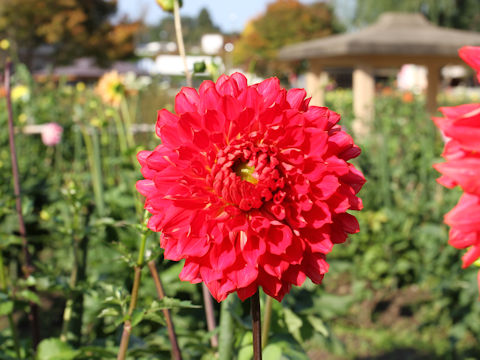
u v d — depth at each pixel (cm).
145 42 4788
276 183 103
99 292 188
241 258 105
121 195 323
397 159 518
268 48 2723
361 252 434
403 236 425
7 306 163
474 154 78
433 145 500
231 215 105
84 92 615
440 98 1306
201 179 108
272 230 104
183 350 186
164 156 110
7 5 2506
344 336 379
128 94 388
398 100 732
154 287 252
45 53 2850
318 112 111
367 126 618
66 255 368
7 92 203
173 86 704
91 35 2852
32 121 545
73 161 536
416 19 801
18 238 196
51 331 327
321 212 103
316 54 768
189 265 108
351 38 712
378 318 406
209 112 107
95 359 169
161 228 105
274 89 112
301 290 214
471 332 358
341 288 433
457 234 77
